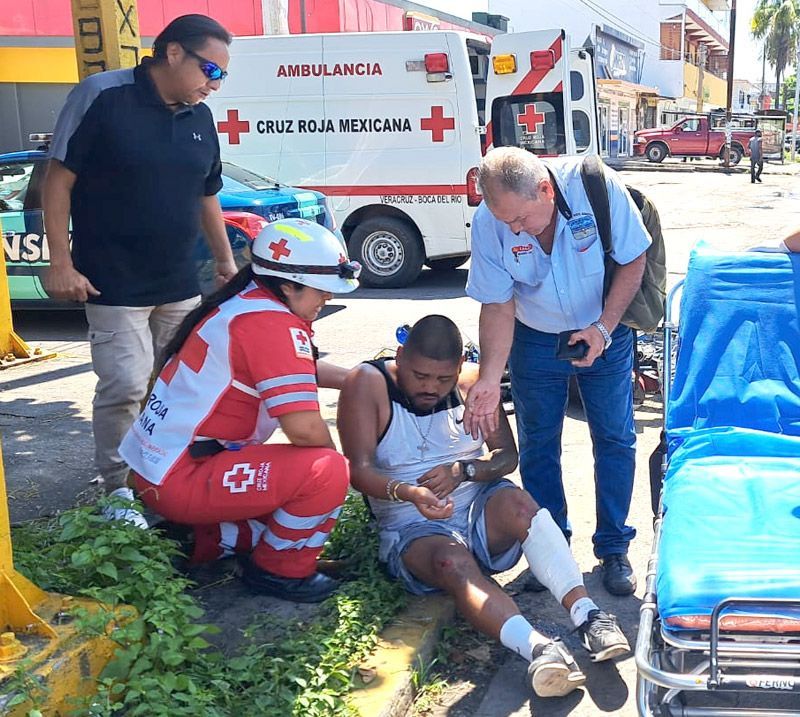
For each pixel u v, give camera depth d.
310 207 9.35
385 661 3.29
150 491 3.54
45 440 5.75
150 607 3.12
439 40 10.52
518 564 4.30
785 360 3.67
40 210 8.53
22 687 2.61
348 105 10.91
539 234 3.60
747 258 3.88
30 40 16.14
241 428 3.53
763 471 3.18
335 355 8.00
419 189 10.91
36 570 3.26
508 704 3.27
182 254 4.20
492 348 3.69
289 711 2.93
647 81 53.31
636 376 6.50
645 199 3.83
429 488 3.56
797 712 2.56
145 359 4.21
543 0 48.31
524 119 11.95
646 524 4.68
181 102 3.95
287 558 3.58
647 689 2.53
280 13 12.27
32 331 9.25
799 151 52.69
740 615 2.46
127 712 2.82
